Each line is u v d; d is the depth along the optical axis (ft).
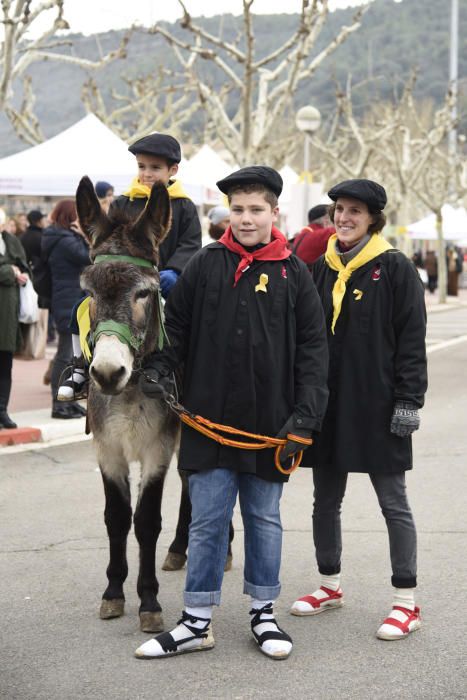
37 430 31.78
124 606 16.67
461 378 48.78
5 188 51.47
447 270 131.44
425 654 14.73
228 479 14.56
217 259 14.73
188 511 18.99
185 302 14.92
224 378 14.46
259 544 14.84
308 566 19.03
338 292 15.74
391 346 15.56
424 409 39.24
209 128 107.86
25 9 53.93
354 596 17.37
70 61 65.87
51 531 21.59
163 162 17.98
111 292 14.01
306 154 61.16
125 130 102.47
